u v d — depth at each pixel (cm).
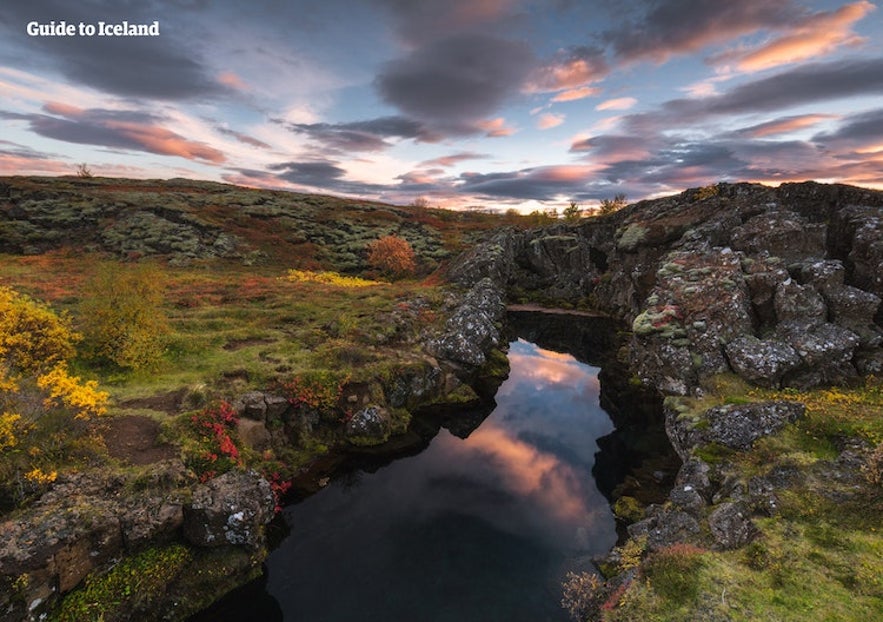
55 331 1692
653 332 2552
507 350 3703
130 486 1116
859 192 3111
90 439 1232
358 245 6475
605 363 3366
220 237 5781
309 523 1466
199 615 1060
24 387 1252
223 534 1120
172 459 1252
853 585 884
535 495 1700
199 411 1516
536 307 5381
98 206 6200
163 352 2042
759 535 1063
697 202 4350
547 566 1308
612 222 5766
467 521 1526
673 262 3098
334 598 1164
